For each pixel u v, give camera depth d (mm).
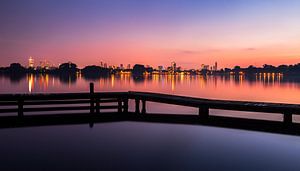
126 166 6547
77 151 7609
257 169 6543
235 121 11078
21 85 100375
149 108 26953
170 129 10242
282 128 10156
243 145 8359
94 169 6320
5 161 6770
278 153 7695
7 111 11195
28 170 6188
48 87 85188
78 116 12008
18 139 8680
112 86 98250
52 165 6527
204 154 7566
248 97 55656
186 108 27281
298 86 120875
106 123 11055
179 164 6746
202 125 10883
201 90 80938
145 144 8414
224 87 104812
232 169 6488
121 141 8641
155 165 6668
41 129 9898
